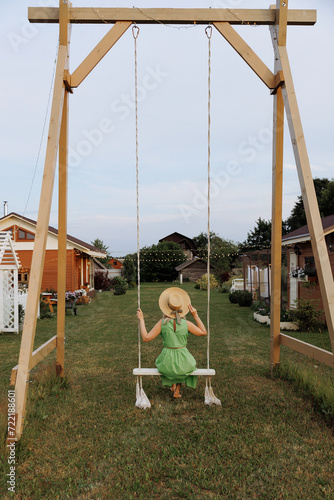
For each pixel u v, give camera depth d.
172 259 43.41
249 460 3.09
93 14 4.70
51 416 4.01
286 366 5.39
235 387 4.95
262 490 2.71
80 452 3.23
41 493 2.69
